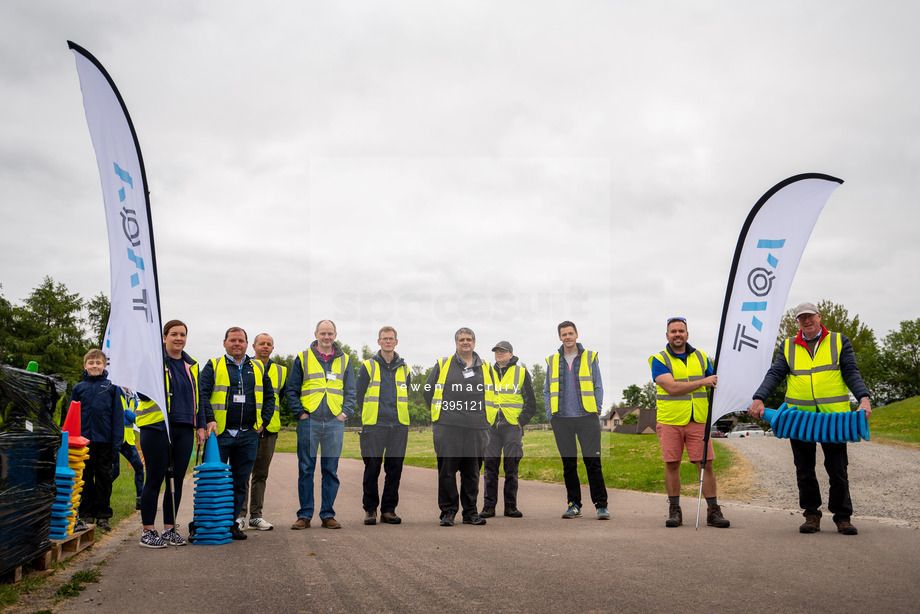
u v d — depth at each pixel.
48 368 62.75
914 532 7.36
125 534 8.27
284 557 6.27
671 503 8.41
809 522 7.48
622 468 17.00
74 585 5.03
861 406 7.31
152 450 7.18
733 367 8.39
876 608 4.13
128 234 6.92
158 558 6.32
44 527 5.62
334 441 8.77
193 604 4.54
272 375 8.81
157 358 6.95
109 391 8.80
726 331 8.48
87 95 6.85
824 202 8.53
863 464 15.26
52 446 5.84
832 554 5.97
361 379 9.25
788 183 8.53
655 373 8.55
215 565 5.91
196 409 7.55
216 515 7.21
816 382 7.69
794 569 5.32
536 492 13.84
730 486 13.34
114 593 4.88
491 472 10.09
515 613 4.22
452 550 6.52
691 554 6.08
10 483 4.96
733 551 6.20
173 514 7.28
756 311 8.48
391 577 5.30
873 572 5.17
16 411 5.12
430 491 13.88
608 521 9.00
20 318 64.62
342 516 9.97
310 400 8.73
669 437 8.42
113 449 8.72
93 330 68.50
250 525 8.47
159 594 4.83
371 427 9.14
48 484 5.73
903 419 30.84
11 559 4.96
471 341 9.17
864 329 65.19
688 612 4.14
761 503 11.09
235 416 7.96
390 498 9.17
